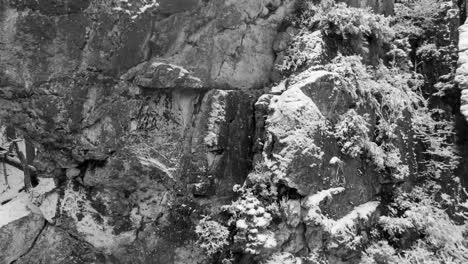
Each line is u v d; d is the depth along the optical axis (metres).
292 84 7.41
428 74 9.14
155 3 6.71
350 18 7.69
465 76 8.35
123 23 6.58
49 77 6.46
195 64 7.24
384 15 9.20
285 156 6.58
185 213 7.41
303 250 6.66
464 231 7.95
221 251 6.97
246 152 7.66
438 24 9.28
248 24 7.76
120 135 6.93
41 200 7.89
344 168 7.16
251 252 6.32
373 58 8.37
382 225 7.45
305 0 8.25
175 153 7.38
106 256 7.52
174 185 7.34
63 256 7.64
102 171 7.09
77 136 6.75
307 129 6.71
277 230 6.60
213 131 7.31
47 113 6.55
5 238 7.57
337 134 7.13
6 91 6.57
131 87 6.91
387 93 7.98
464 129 8.67
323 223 6.53
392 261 7.02
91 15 6.47
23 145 12.40
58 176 7.68
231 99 7.50
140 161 7.05
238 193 7.39
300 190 6.54
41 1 6.27
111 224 7.34
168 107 7.39
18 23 6.25
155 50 6.90
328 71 7.40
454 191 8.33
